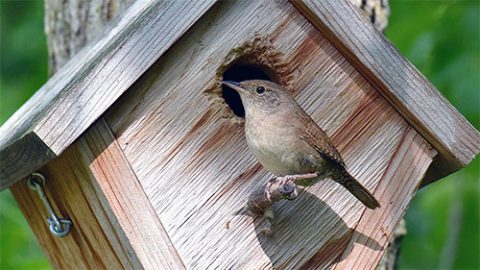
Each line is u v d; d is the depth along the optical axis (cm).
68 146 630
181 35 643
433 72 990
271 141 647
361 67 671
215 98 662
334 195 672
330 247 664
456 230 1029
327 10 660
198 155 657
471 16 984
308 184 660
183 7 643
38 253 953
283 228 660
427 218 1084
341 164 649
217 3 662
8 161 642
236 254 648
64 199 692
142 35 639
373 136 682
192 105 658
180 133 655
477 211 1041
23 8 1165
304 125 652
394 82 667
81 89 631
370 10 804
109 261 686
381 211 674
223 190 656
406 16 1000
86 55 742
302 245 660
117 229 648
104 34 779
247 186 660
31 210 738
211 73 660
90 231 687
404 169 683
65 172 674
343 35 661
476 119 972
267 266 650
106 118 648
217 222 650
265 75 750
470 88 974
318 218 666
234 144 663
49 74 923
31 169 648
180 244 641
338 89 680
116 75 635
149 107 653
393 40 995
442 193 1060
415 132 689
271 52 670
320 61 679
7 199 1000
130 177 644
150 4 681
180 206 648
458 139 680
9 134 681
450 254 1021
